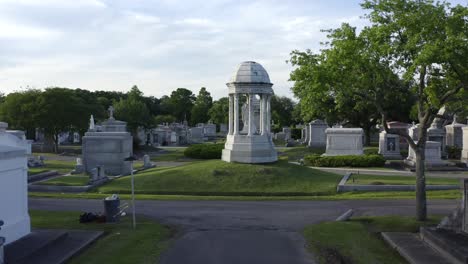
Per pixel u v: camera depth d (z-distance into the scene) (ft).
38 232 47.91
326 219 60.64
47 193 86.58
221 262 40.91
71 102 193.06
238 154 102.06
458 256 38.29
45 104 185.37
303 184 91.35
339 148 145.79
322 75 52.34
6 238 42.70
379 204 71.92
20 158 45.68
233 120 109.50
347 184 90.38
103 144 119.44
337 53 52.13
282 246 46.37
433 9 48.78
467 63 48.01
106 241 47.06
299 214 64.39
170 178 94.22
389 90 58.13
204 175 94.53
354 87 56.85
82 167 119.24
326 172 106.52
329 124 220.02
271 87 106.93
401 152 163.43
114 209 56.90
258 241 48.47
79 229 52.11
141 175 100.17
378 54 52.21
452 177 104.83
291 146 220.64
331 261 41.24
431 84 53.83
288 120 364.58
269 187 89.66
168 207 70.18
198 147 165.07
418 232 51.03
